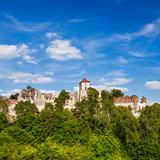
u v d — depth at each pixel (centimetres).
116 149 11612
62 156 9269
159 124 15200
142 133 14325
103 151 11056
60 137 12556
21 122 14288
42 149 9300
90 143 11512
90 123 14312
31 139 12400
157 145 13125
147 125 14538
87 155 10456
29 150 9325
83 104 16175
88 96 16950
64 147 10744
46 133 13212
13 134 12544
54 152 9256
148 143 13175
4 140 11419
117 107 16662
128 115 14875
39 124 13825
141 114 16262
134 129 14175
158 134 14575
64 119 14238
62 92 19762
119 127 14375
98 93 17112
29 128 13775
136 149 12900
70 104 19950
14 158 9075
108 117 15188
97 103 16338
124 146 13250
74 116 15362
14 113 19225
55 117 14175
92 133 12888
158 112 16562
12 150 9606
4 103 18588
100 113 14888
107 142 11462
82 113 15212
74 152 10081
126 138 13638
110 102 16875
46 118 14300
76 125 13438
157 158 12644
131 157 12744
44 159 9025
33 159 8994
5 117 15388
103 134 13262
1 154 9362
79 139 12325
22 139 12281
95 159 10638
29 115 15100
